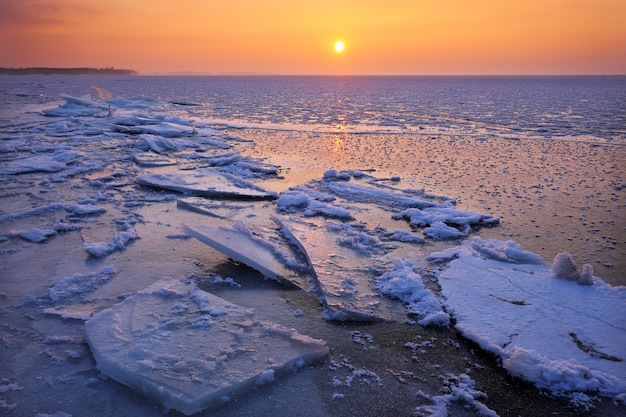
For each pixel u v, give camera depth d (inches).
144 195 330.0
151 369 127.2
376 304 176.9
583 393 130.4
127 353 134.6
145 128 651.5
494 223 275.7
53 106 1077.1
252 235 231.3
